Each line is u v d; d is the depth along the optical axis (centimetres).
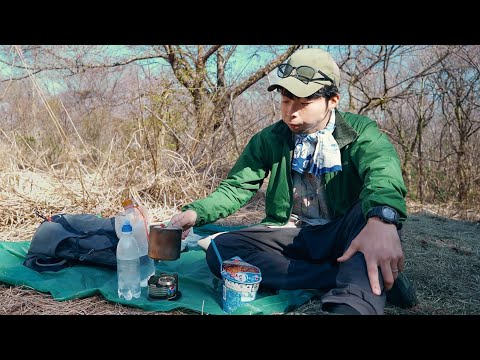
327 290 209
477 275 253
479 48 451
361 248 165
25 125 480
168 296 200
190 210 219
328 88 196
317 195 221
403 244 304
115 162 386
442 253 288
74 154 381
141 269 220
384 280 159
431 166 494
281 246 213
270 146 227
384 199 167
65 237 234
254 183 237
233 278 188
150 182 381
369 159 194
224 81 456
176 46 454
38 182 376
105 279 224
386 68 503
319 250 205
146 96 394
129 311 193
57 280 218
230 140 416
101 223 247
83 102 516
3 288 214
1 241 270
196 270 238
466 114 451
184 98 421
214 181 396
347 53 530
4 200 335
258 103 459
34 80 377
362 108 511
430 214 418
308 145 211
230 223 351
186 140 411
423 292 226
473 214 416
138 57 495
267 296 205
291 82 191
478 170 459
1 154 405
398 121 523
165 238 195
